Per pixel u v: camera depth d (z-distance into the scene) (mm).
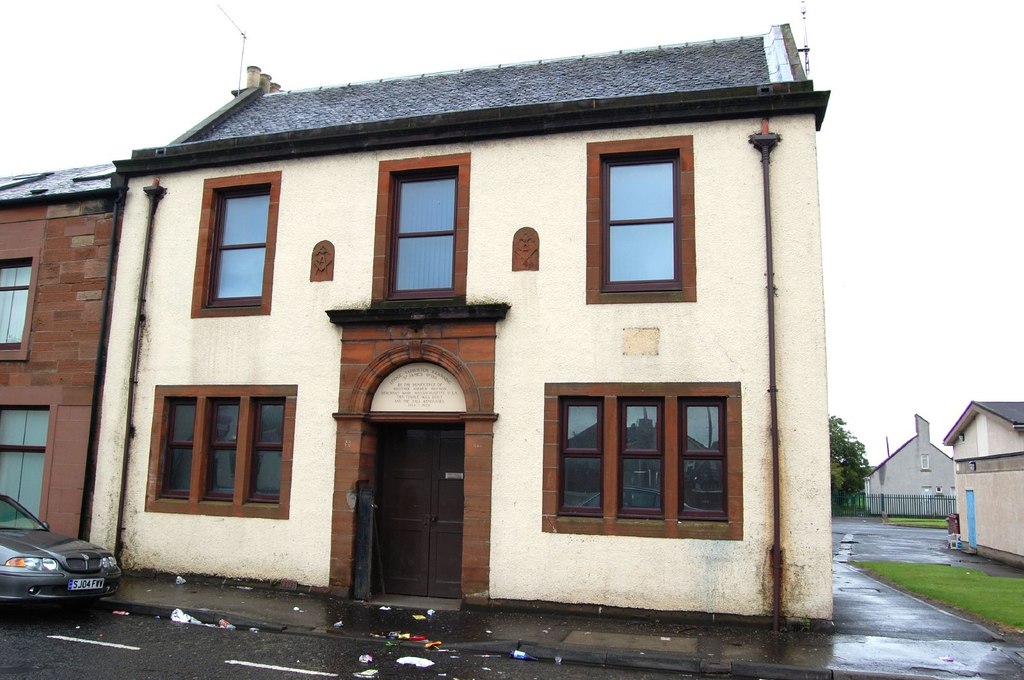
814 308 10047
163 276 12945
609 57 14719
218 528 11844
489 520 10602
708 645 8586
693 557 9891
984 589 13680
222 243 13008
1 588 8812
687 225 10602
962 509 24844
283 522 11539
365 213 12055
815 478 9695
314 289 12055
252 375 12117
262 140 12523
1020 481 18969
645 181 11094
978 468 22734
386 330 11438
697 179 10695
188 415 12562
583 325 10750
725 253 10438
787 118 10547
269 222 12477
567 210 11109
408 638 8812
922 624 9977
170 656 7742
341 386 11539
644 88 12211
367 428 11500
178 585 11461
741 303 10281
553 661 8258
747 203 10477
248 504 11797
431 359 11219
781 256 10266
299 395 11820
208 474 12273
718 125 10750
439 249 11836
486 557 10531
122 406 12766
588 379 10617
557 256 11016
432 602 10914
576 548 10273
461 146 11742
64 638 8359
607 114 11016
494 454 10750
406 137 11914
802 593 9531
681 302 10461
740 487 9875
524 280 11078
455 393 11219
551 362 10781
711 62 13219
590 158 11141
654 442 10438
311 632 9031
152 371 12695
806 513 9664
